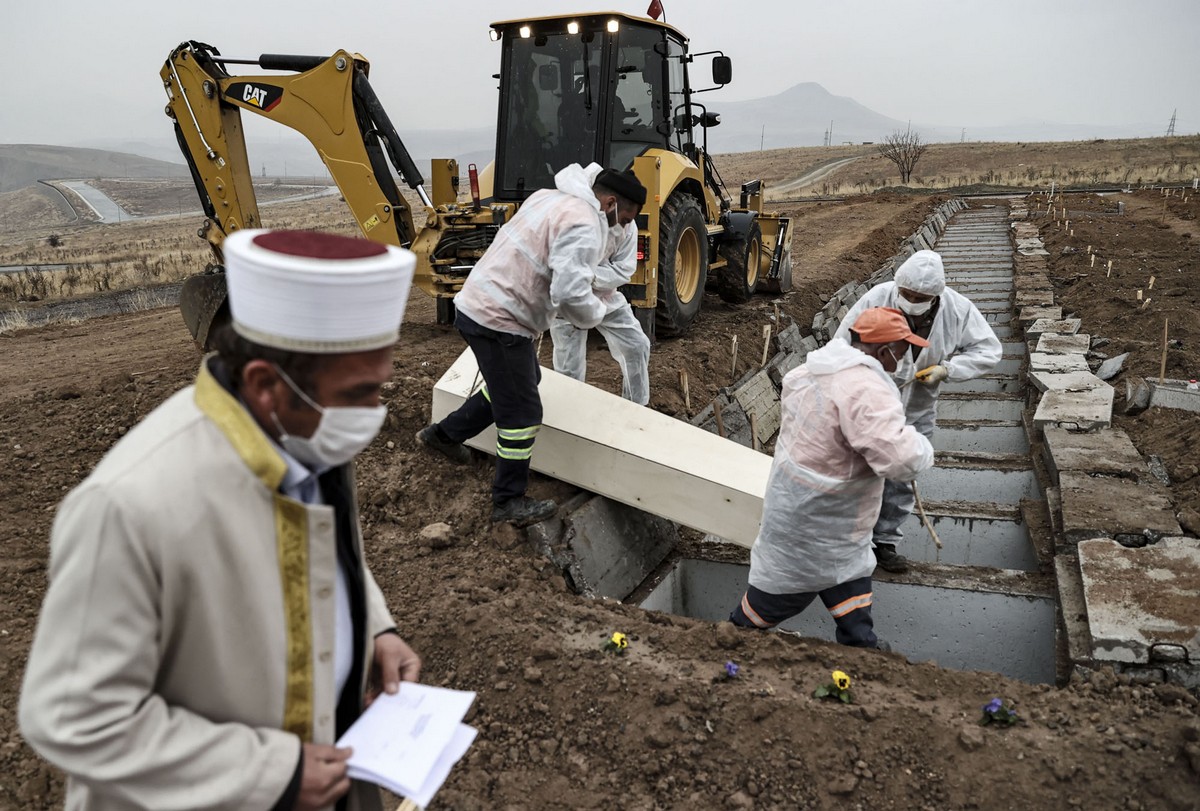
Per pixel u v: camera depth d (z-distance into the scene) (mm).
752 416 7520
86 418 6379
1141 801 2852
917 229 20875
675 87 9414
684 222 8766
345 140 8203
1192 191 28656
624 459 4992
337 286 1351
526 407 4578
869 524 3744
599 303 4375
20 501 5246
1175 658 3615
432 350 8180
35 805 2945
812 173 62719
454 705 1736
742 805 2922
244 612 1438
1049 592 4848
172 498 1343
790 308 11695
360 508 5125
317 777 1472
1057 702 3322
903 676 3541
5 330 11680
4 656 3695
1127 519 4883
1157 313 9703
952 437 8062
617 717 3324
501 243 4395
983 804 2875
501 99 8656
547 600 4203
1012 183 42906
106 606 1308
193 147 8359
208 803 1364
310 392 1440
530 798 3035
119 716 1313
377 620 1890
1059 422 6562
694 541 5949
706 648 3760
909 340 3438
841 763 3043
